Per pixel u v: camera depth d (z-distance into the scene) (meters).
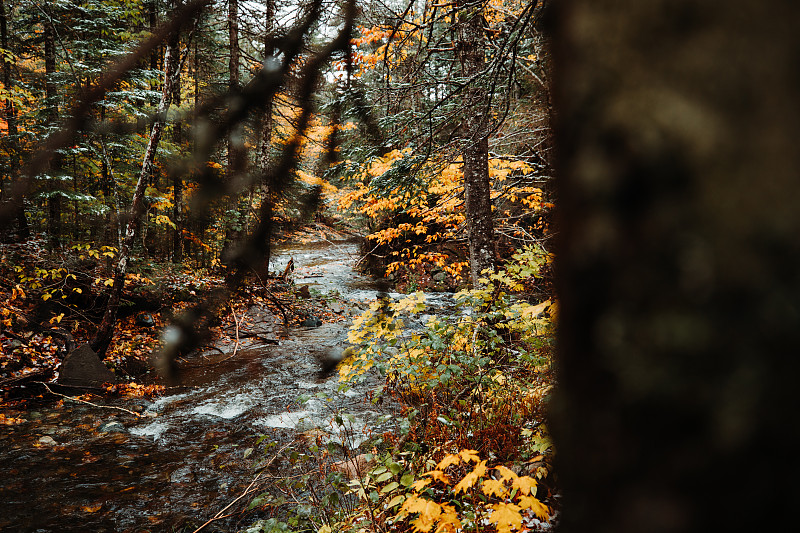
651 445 0.27
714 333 0.25
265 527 2.66
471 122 4.03
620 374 0.29
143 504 3.95
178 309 9.08
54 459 4.71
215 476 4.41
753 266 0.24
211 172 1.21
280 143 1.29
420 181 4.96
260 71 1.21
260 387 7.16
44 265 8.22
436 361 3.78
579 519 0.32
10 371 6.39
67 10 8.16
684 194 0.26
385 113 3.58
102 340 7.30
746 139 0.24
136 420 5.83
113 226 9.89
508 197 6.96
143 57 1.08
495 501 2.51
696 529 0.25
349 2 1.23
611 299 0.30
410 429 3.29
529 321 3.56
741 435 0.24
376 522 2.52
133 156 9.16
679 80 0.26
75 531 3.58
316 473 3.55
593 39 0.31
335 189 4.44
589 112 0.31
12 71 10.27
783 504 0.23
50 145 1.07
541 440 2.56
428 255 7.14
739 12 0.24
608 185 0.29
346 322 12.02
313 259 20.23
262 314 10.61
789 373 0.23
